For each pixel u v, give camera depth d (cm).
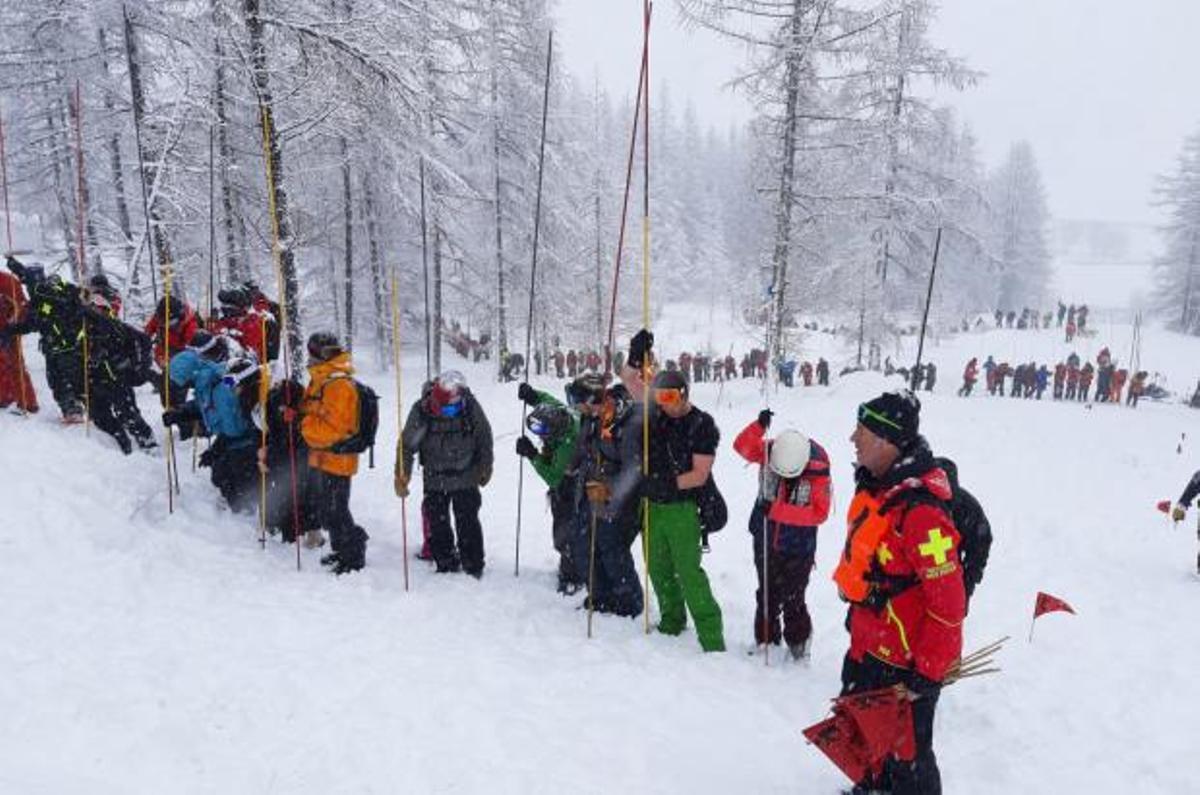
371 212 2523
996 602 790
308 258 2884
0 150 823
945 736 469
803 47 2009
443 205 2364
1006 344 4684
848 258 2705
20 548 526
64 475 648
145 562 555
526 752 371
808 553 527
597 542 575
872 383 2164
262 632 478
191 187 1486
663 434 514
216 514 704
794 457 500
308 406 614
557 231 2867
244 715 380
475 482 645
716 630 530
